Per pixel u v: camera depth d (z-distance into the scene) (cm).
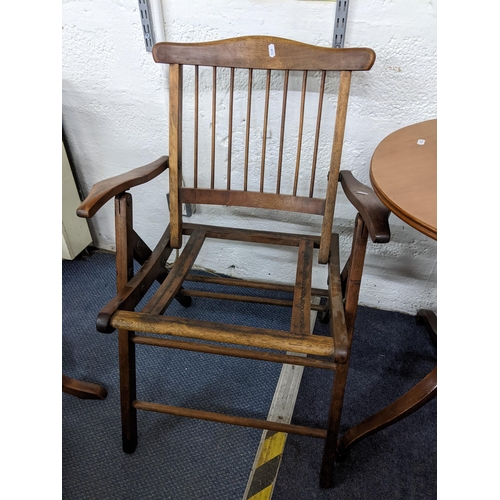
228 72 116
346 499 96
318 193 130
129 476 99
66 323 142
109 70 125
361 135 117
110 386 122
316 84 112
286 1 103
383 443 108
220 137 127
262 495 96
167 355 132
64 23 120
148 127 134
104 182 86
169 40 116
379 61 105
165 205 150
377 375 127
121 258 93
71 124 140
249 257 154
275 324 143
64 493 96
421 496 97
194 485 98
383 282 145
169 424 111
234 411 115
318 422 113
